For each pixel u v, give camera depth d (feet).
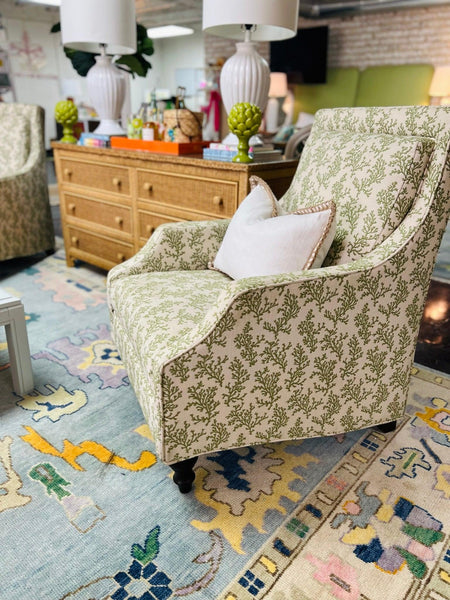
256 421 3.94
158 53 34.47
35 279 9.23
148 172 7.39
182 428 3.69
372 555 3.53
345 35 22.16
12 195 9.42
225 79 6.66
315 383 4.02
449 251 11.57
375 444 4.75
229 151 6.36
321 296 3.67
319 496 4.08
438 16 19.47
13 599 3.18
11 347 5.24
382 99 21.31
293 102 24.00
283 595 3.23
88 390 5.63
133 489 4.14
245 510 3.93
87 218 9.04
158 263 5.30
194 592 3.25
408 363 4.46
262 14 5.78
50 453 4.56
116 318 5.17
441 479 4.29
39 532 3.69
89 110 31.96
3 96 28.60
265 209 4.77
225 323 3.43
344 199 4.46
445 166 3.91
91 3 7.44
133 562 3.46
